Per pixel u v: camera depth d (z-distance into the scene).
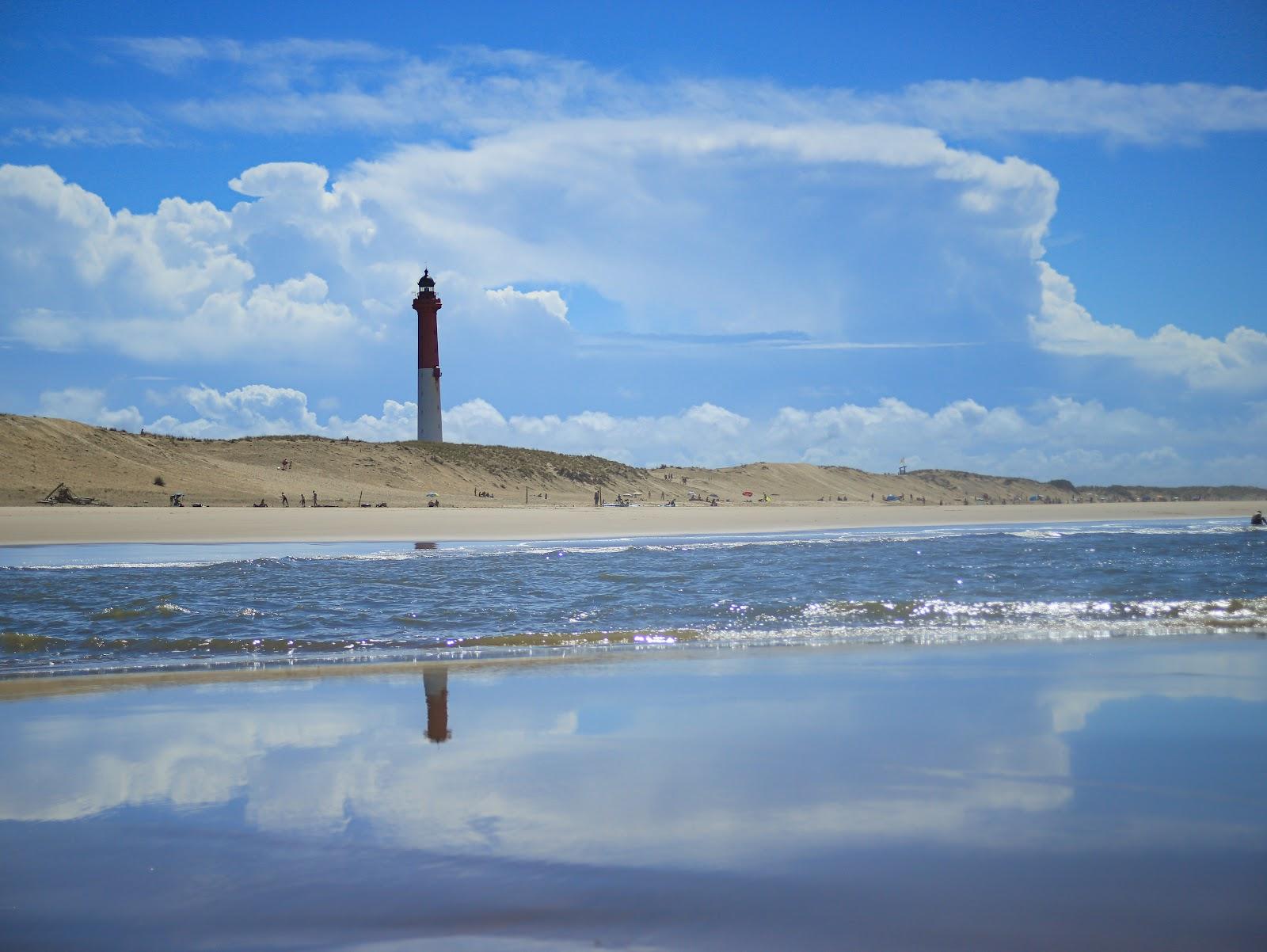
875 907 3.99
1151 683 9.18
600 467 109.81
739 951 3.59
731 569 20.55
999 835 4.89
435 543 31.67
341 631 12.77
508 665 10.41
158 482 60.31
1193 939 3.70
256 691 9.03
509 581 18.19
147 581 18.52
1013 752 6.57
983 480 191.50
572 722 7.61
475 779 5.98
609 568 20.84
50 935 3.79
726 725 7.44
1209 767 6.20
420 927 3.85
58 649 11.57
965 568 20.53
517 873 4.41
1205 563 21.78
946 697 8.52
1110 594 16.31
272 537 34.31
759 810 5.30
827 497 132.12
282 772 6.18
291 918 3.95
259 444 84.69
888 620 13.59
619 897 4.11
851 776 5.98
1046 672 9.81
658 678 9.55
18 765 6.39
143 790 5.81
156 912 4.02
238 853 4.71
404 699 8.60
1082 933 3.75
